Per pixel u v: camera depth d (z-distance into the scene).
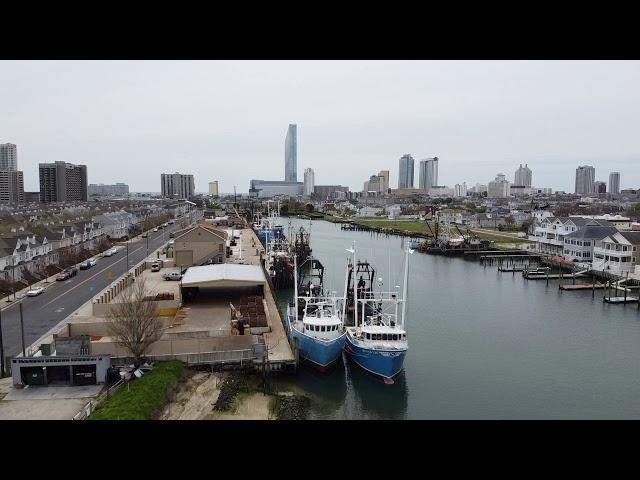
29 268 68.75
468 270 98.94
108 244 105.25
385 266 102.62
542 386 40.62
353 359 44.22
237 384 36.91
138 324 37.19
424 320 60.41
